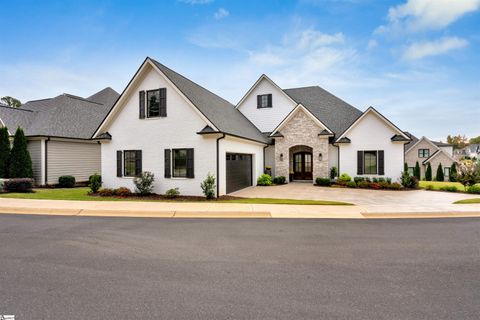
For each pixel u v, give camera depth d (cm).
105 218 876
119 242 609
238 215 920
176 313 314
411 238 642
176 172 1409
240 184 1638
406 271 443
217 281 405
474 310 322
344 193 1456
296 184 1925
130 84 1445
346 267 461
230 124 1571
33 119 2031
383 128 1753
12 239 630
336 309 325
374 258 505
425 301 345
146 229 729
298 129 1947
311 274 431
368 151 1791
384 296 358
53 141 1825
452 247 572
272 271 443
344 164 1833
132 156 1494
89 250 552
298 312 317
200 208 1000
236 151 1530
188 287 384
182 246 580
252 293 366
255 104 2298
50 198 1237
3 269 452
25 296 357
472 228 741
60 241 614
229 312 317
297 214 919
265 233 689
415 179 1652
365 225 778
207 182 1245
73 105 2200
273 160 2091
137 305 333
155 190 1427
